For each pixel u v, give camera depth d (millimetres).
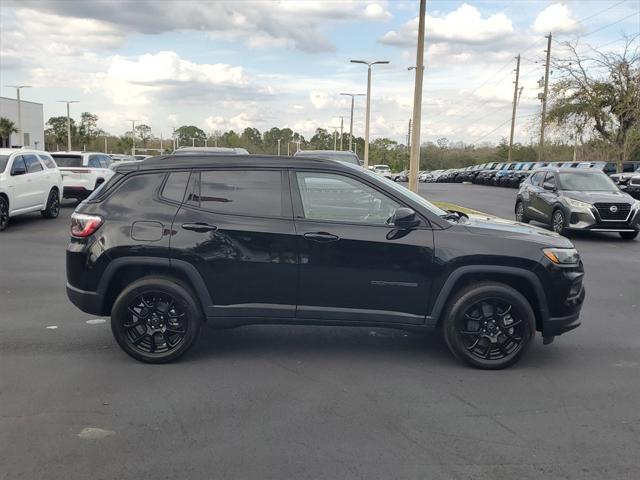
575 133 32656
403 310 5043
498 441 3775
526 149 72000
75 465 3416
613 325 6496
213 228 4992
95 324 6207
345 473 3363
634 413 4223
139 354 5082
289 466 3434
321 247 4961
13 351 5355
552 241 5113
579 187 14367
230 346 5594
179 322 5109
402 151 110750
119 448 3621
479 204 23469
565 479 3338
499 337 5059
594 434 3889
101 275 5047
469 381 4797
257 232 4984
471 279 5086
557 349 5652
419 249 4953
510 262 4945
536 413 4203
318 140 106562
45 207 15312
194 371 4941
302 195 5086
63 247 11273
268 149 105125
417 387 4656
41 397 4363
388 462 3494
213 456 3539
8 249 10961
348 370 5012
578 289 5156
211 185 5121
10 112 74875
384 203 5062
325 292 5020
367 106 40969
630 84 29484
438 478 3328
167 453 3566
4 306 6898
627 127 30609
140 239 5004
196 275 5000
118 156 36406
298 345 5648
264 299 5059
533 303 5164
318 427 3938
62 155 18359
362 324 5078
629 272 9711
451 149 105625
